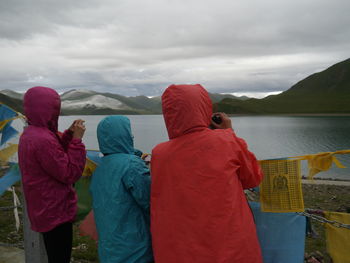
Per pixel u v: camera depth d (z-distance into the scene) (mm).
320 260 6035
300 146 66000
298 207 3406
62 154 3197
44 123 3279
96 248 6531
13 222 8117
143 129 136875
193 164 2705
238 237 2479
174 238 2629
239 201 2607
